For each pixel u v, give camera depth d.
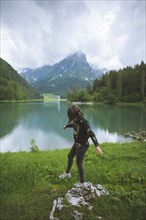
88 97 164.88
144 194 5.23
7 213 4.58
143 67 170.00
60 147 25.20
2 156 12.08
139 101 136.62
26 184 6.58
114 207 4.63
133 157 11.78
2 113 70.00
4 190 6.05
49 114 68.62
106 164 10.00
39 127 40.84
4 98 196.00
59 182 6.75
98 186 5.63
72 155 6.25
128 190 5.66
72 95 184.50
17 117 57.62
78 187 5.40
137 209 4.63
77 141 5.55
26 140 29.06
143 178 6.75
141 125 44.62
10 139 29.53
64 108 105.75
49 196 5.31
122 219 4.26
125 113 72.50
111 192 5.37
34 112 76.56
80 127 5.38
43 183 6.60
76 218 4.21
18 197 5.36
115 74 178.62
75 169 8.41
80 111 5.41
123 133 35.31
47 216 4.38
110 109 93.81
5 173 7.68
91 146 15.95
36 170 8.26
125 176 7.24
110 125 44.69
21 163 9.65
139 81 146.25
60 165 9.28
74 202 4.75
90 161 10.35
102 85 187.38
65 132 35.88
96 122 49.25
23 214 4.52
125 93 152.62
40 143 27.39
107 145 17.45
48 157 11.77
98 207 4.66
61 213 4.34
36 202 4.98
